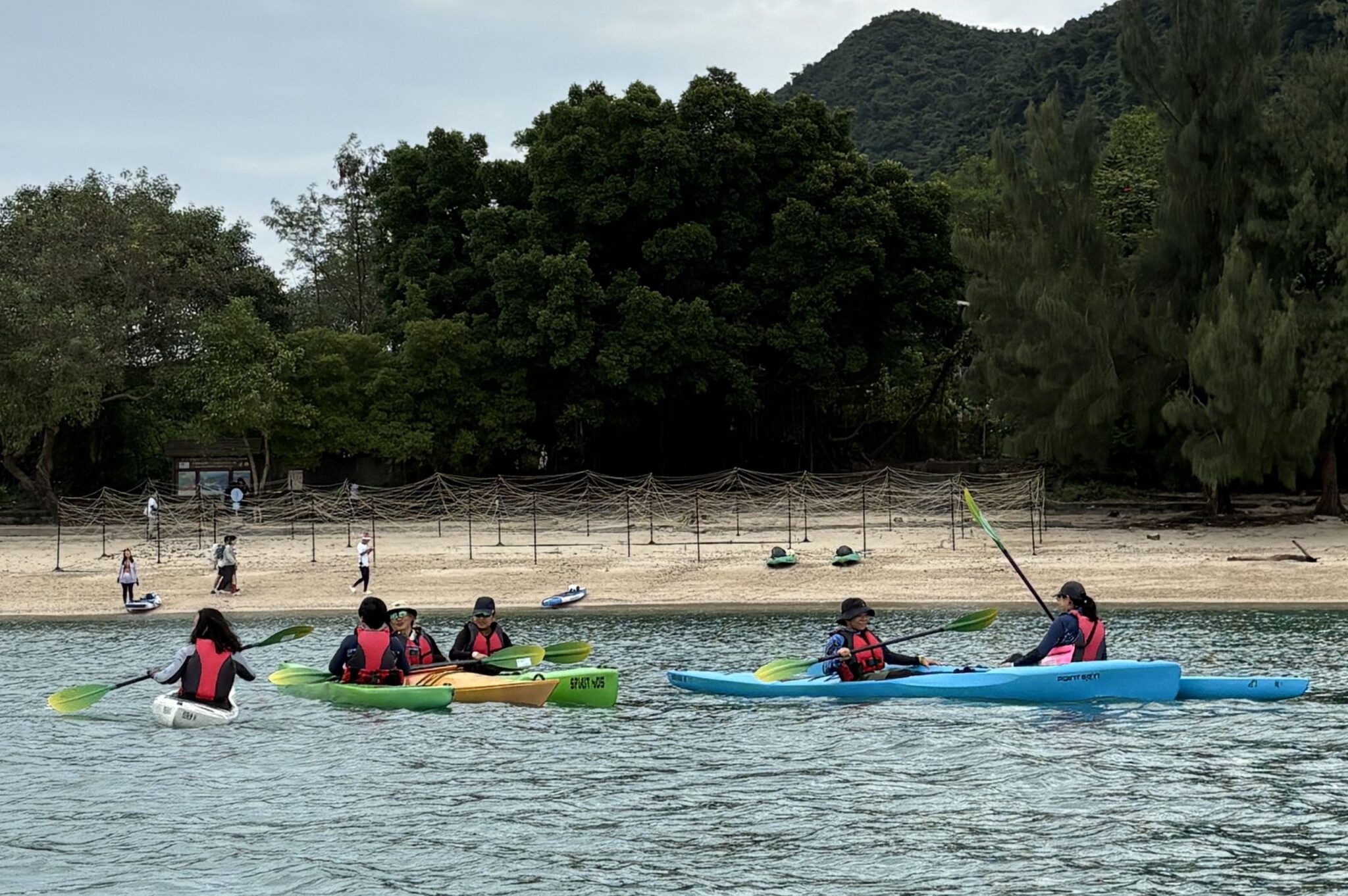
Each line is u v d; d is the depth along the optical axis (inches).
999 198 2252.7
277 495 1873.8
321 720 661.3
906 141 6865.2
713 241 1988.2
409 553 1462.8
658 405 2151.8
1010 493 1722.4
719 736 613.6
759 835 462.0
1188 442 1398.9
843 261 1979.6
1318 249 1470.2
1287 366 1323.8
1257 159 1513.3
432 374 1966.0
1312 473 1391.5
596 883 418.3
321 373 1953.7
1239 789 505.7
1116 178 2324.1
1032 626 980.6
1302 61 1524.4
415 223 2257.6
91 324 1792.6
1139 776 526.9
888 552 1358.3
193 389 1857.8
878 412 2309.3
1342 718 626.2
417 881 423.2
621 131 2043.6
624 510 1793.8
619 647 906.1
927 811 486.6
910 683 694.5
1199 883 408.8
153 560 1427.2
